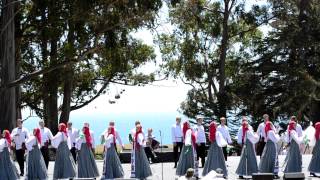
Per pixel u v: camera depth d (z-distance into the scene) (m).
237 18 48.00
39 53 44.00
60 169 22.19
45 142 24.92
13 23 33.91
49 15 34.41
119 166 22.05
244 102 45.59
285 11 46.94
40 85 44.75
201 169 25.20
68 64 35.56
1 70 33.50
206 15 48.69
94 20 33.66
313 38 45.38
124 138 23.42
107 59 38.56
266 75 46.00
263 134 22.50
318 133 22.53
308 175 22.98
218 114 45.16
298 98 43.62
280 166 26.47
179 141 26.53
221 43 49.50
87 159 22.16
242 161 22.16
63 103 43.84
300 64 45.31
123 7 33.59
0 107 33.06
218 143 21.81
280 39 45.56
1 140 21.61
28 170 22.09
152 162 29.84
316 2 46.56
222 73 48.09
